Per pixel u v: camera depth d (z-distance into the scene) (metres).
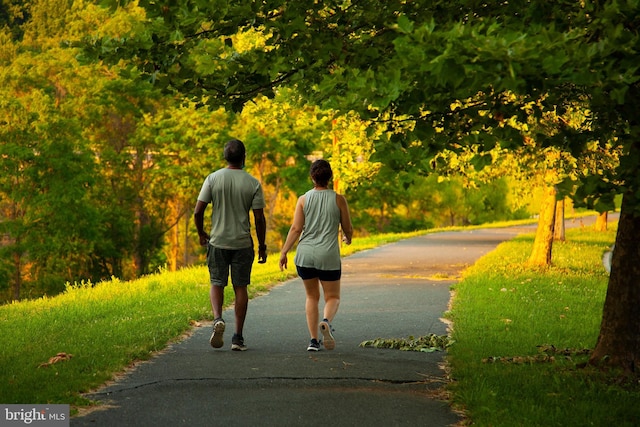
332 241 19.20
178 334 21.81
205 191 19.27
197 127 90.94
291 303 29.25
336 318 25.44
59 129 85.12
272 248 133.12
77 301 30.34
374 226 145.50
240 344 19.30
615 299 17.12
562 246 68.19
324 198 19.23
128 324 23.12
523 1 13.17
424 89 11.34
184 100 16.84
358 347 19.98
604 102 11.80
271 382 15.28
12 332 22.28
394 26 10.03
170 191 97.31
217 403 13.55
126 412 12.88
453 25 10.18
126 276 110.44
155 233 102.44
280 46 15.48
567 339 21.80
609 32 10.30
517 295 31.73
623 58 10.53
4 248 84.00
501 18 14.27
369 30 15.80
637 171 12.09
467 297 30.44
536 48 9.47
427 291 33.50
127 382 15.34
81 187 86.00
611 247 74.50
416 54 9.68
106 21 92.06
